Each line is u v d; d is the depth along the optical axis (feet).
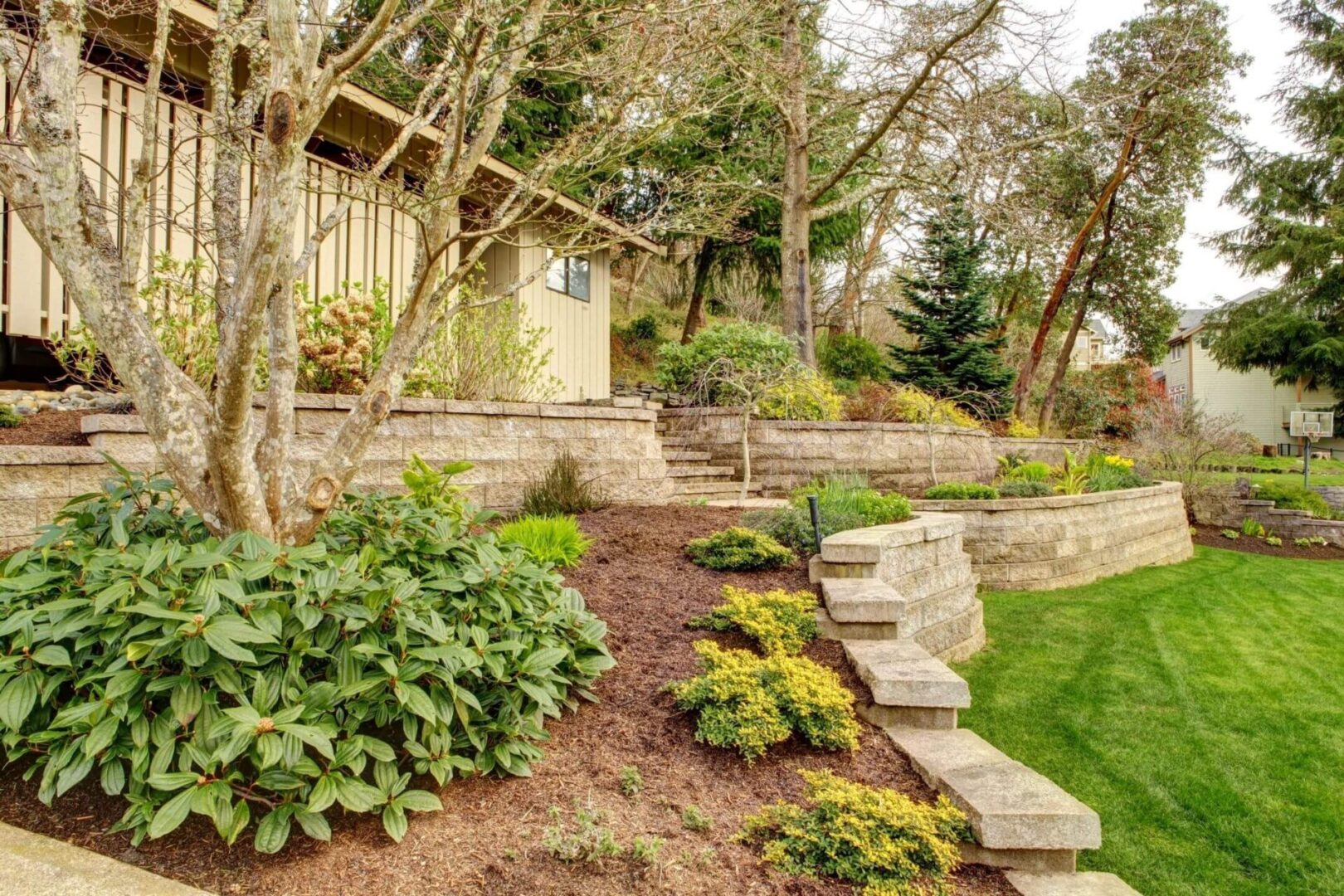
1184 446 45.37
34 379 19.15
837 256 63.77
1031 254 46.80
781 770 9.18
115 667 6.43
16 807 6.83
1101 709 14.94
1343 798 11.64
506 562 9.66
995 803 8.42
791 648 11.57
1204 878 9.61
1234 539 40.75
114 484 10.63
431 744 7.43
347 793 6.59
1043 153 45.70
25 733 6.86
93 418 13.35
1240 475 51.67
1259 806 11.35
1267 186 62.54
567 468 19.33
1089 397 65.36
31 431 14.26
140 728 6.39
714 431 30.53
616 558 15.28
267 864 6.44
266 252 7.32
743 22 14.16
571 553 14.53
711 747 9.25
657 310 72.95
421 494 11.69
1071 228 57.57
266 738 6.19
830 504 18.52
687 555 15.70
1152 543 32.19
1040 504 25.04
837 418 33.81
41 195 7.58
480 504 18.34
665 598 13.33
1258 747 13.43
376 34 7.76
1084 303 60.23
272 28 7.17
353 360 17.99
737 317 56.49
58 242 7.68
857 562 14.03
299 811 6.46
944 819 8.22
